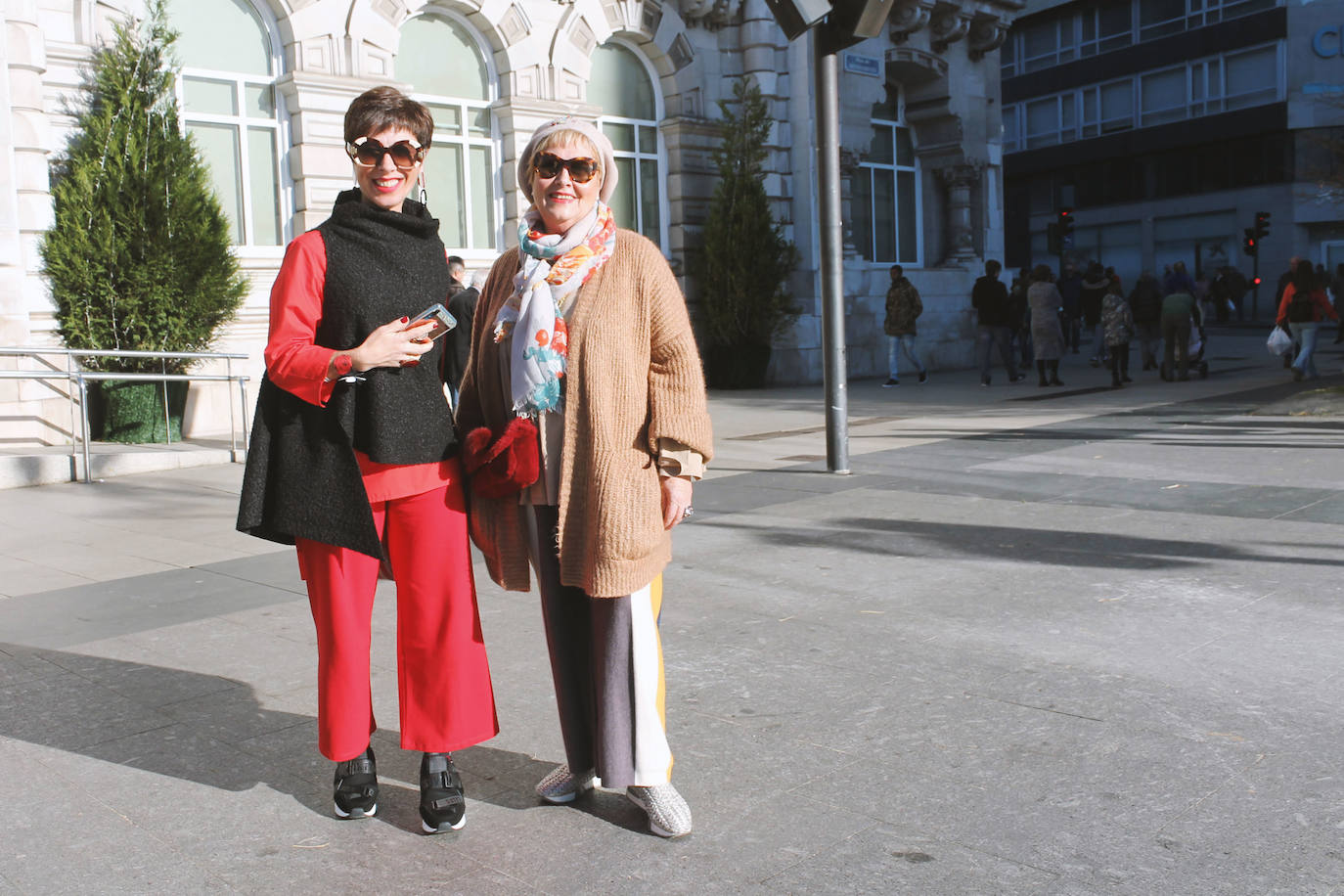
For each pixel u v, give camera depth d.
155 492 9.16
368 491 2.92
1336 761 3.18
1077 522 6.55
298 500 2.88
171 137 11.77
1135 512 6.79
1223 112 41.06
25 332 11.12
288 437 2.91
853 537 6.43
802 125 18.81
